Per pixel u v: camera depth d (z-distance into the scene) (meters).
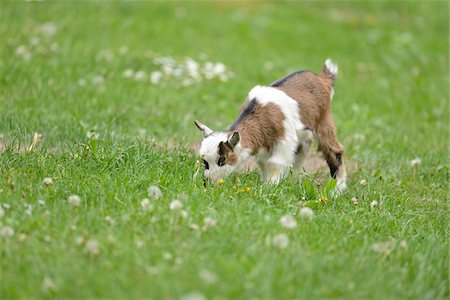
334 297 6.30
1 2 18.08
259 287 6.25
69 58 15.09
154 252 6.78
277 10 23.44
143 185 8.63
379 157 12.07
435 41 22.52
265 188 9.02
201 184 8.88
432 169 11.70
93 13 19.31
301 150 10.48
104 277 6.27
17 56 14.62
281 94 9.78
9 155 9.41
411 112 16.08
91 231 7.18
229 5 23.39
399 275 6.85
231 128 9.51
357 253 7.18
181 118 12.95
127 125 11.96
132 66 15.58
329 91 10.44
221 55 17.84
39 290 6.10
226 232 7.29
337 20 23.70
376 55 20.58
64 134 10.88
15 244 6.86
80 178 8.80
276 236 7.06
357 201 9.38
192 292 6.07
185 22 20.39
